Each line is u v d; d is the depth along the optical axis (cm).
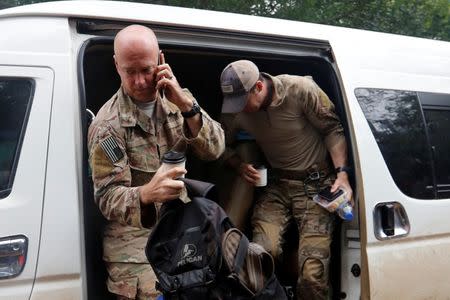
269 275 211
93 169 209
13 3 743
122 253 216
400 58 312
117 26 229
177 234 197
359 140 276
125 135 215
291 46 277
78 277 202
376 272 271
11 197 196
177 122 230
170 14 245
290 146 291
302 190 296
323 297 285
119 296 219
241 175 295
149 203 200
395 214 282
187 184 204
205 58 304
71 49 216
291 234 321
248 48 263
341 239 287
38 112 205
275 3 893
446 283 299
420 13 1069
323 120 282
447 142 320
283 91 277
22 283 194
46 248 197
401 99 301
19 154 200
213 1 812
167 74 211
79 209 205
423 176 300
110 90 302
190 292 191
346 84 280
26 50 208
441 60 334
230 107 268
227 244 196
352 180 277
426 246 293
